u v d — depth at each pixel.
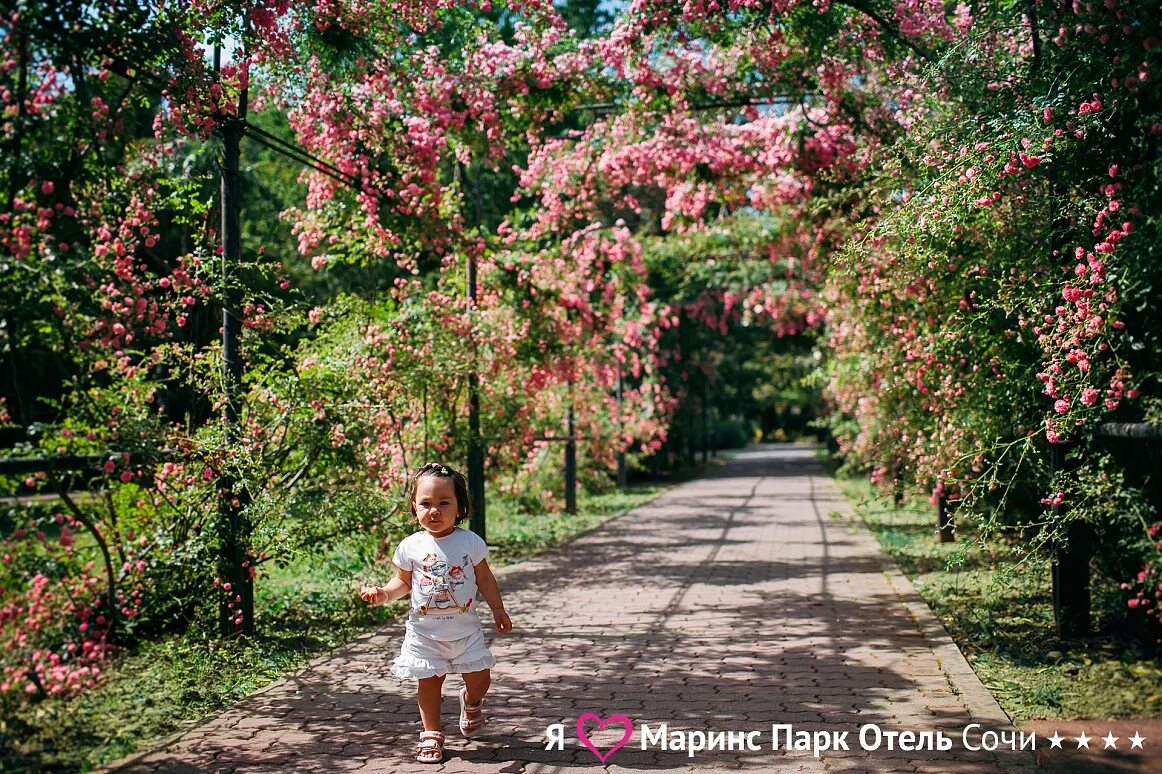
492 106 8.77
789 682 5.44
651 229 17.20
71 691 4.57
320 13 6.78
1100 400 5.43
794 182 11.34
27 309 4.13
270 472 6.46
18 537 4.23
